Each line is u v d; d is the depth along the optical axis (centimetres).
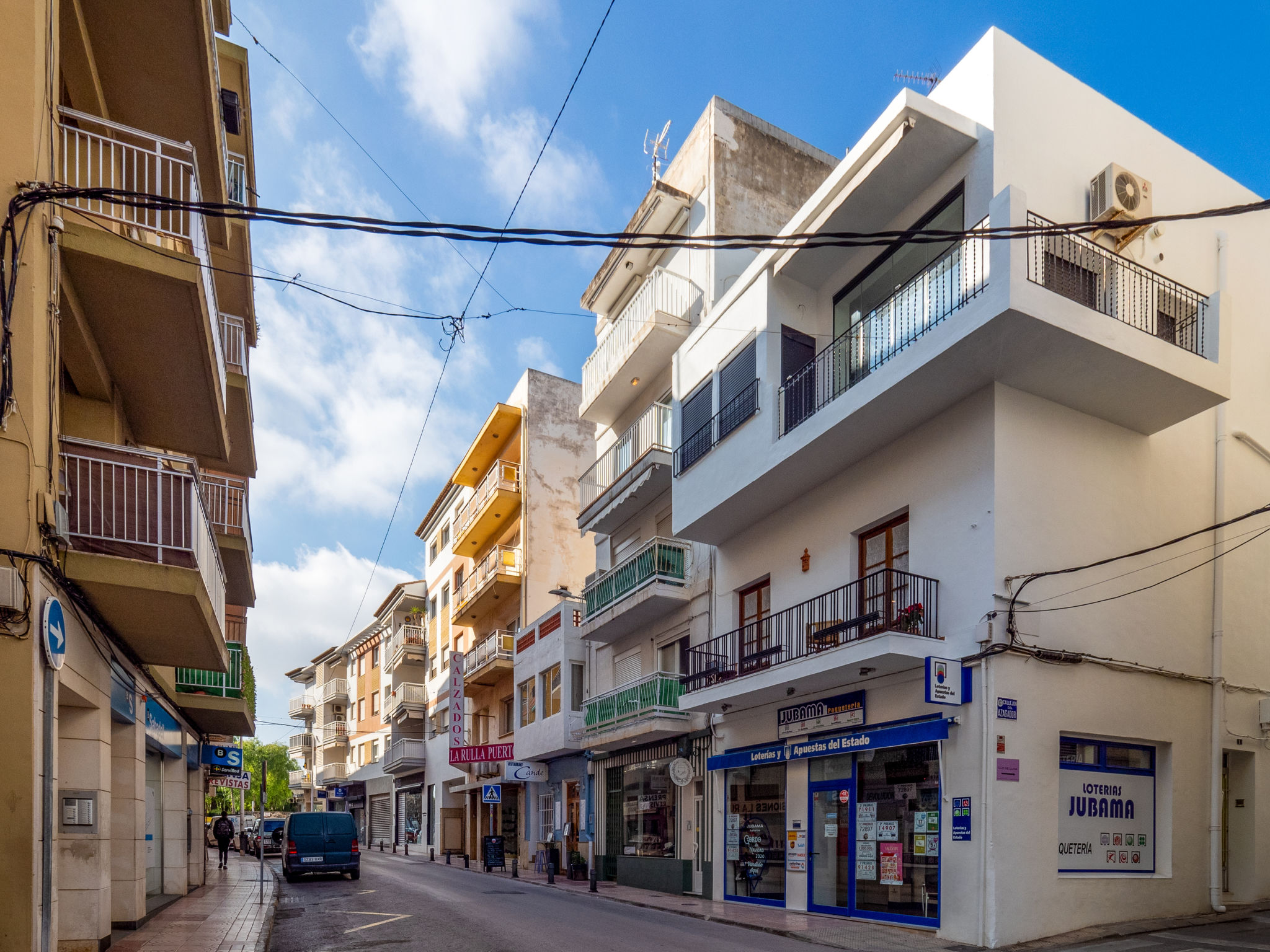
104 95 1157
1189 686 1293
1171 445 1372
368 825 5028
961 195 1262
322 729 5831
